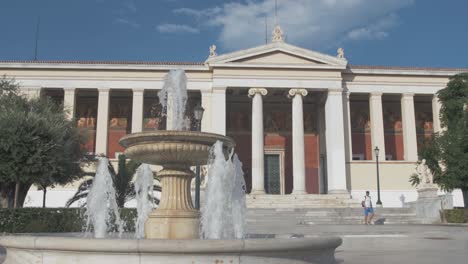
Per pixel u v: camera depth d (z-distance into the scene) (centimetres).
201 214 1310
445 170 3450
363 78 4609
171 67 4422
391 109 4966
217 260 712
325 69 4419
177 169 1085
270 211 3469
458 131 3366
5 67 4312
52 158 2500
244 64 4338
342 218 3288
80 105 4734
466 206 3572
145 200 1786
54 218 2089
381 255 1305
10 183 2661
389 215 3341
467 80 3628
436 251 1417
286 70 4394
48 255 752
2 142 2367
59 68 4362
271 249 729
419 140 4941
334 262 858
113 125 4719
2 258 1063
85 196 2569
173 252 704
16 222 2012
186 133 1014
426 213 3297
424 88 4653
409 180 4284
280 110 4916
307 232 2247
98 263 720
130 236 1506
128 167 2673
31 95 4091
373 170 4447
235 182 1352
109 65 4388
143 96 4466
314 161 4841
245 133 4853
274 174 4819
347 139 4484
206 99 4400
